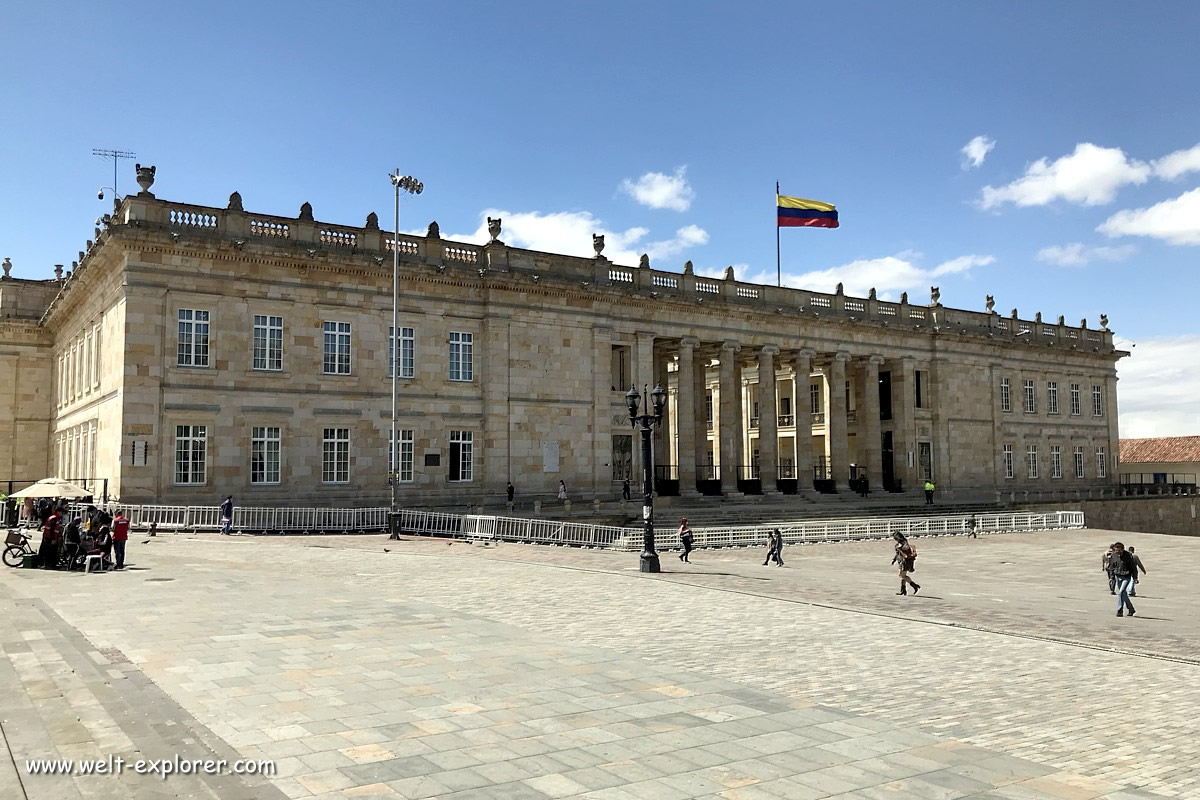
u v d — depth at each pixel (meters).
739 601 24.41
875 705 13.50
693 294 59.34
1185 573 38.22
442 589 25.22
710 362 68.12
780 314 63.19
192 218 43.22
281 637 17.36
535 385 53.31
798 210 66.12
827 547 46.09
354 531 43.41
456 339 51.28
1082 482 84.06
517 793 9.49
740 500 59.75
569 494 54.00
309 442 45.97
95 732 11.01
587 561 34.53
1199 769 10.68
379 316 48.59
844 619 21.73
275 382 45.12
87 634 17.27
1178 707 13.70
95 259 44.88
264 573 27.67
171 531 40.31
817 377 75.81
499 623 19.80
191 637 17.14
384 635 17.88
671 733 11.75
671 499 56.28
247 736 11.16
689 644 18.05
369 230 48.19
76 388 53.25
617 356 59.91
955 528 54.25
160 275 42.47
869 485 67.88
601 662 16.00
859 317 67.75
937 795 9.67
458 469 50.94
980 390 76.06
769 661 16.56
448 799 9.29
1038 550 46.59
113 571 27.62
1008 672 16.09
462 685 13.98
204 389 43.25
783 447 77.56
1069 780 10.23
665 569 32.75
